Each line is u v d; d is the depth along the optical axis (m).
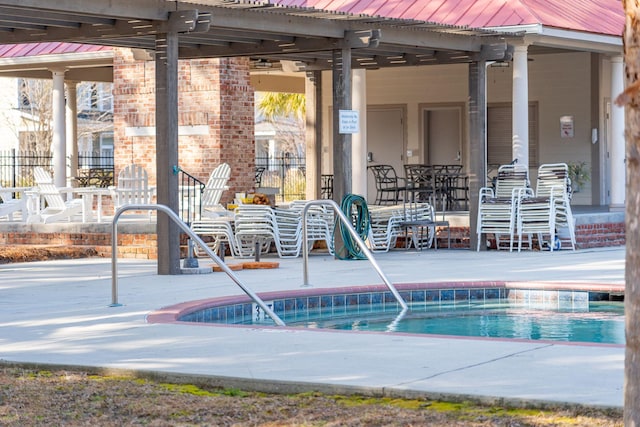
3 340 9.01
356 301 12.93
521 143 20.84
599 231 20.72
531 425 5.81
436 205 26.12
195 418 6.20
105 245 18.83
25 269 15.95
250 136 22.69
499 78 27.09
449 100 27.61
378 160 28.70
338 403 6.47
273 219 18.41
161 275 14.93
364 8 23.50
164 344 8.60
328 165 28.92
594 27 21.72
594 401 6.14
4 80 47.12
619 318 11.91
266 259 18.19
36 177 19.91
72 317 10.46
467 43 19.42
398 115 28.39
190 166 22.39
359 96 21.69
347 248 17.62
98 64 24.78
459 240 20.80
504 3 21.25
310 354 7.96
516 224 19.59
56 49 24.31
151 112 22.98
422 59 20.44
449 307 12.98
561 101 26.16
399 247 20.92
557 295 13.16
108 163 50.31
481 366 7.34
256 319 11.89
